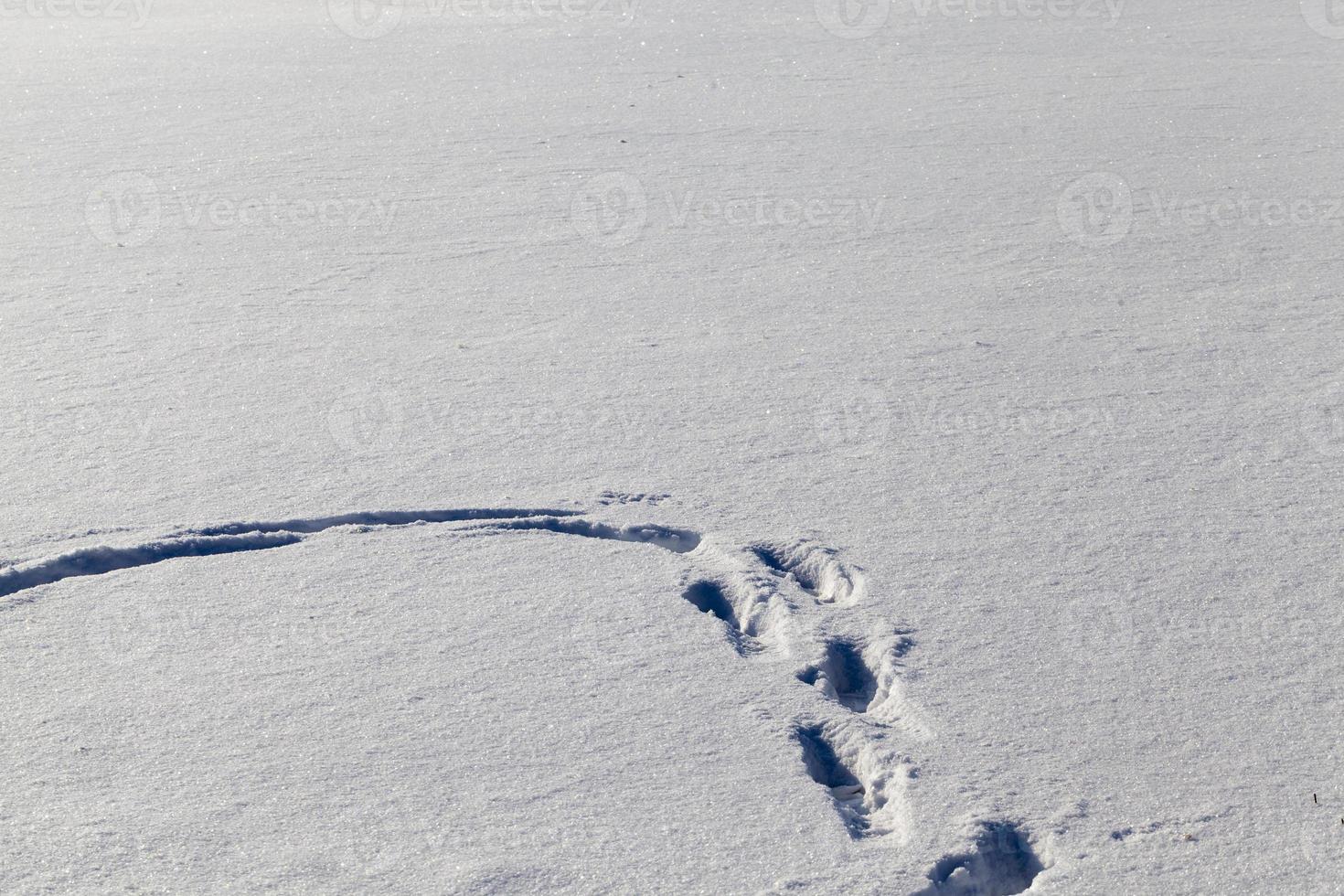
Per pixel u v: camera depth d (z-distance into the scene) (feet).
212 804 6.80
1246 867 6.38
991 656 8.24
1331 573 9.20
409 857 6.44
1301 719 7.56
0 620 8.55
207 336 14.20
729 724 7.56
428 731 7.46
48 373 13.06
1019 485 10.66
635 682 7.97
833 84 29.71
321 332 14.35
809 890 6.24
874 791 7.14
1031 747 7.33
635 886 6.26
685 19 42.34
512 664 8.15
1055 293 15.55
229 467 10.89
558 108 27.25
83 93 29.63
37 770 7.04
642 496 10.49
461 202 19.97
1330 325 14.26
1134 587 9.05
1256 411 12.04
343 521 10.05
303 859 6.40
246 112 27.22
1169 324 14.44
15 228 18.69
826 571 9.37
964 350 13.70
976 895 6.49
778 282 16.10
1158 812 6.79
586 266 16.76
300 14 47.21
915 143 23.66
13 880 6.18
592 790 6.97
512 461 11.11
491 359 13.52
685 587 9.14
